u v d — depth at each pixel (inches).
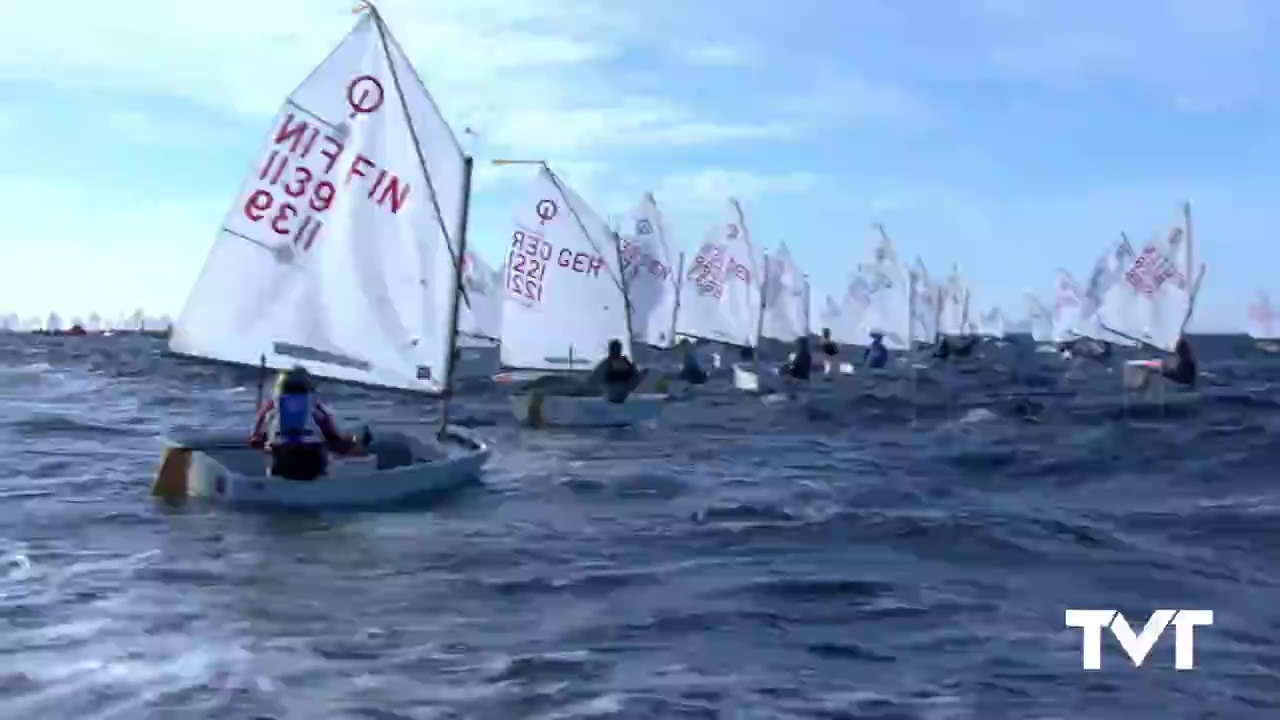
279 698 349.4
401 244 793.6
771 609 462.0
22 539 587.5
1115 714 344.8
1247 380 2343.8
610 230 1430.9
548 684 365.4
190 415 1440.7
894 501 751.1
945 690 364.8
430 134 799.7
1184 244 1616.6
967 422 1326.3
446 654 395.9
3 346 4680.1
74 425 1284.4
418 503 712.4
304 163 771.4
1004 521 668.7
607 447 1064.2
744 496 765.3
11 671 372.5
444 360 804.0
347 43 776.3
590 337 1429.6
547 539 603.5
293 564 535.8
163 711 337.4
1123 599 485.1
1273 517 693.3
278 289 773.3
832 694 359.3
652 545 592.4
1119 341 1734.7
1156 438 1153.4
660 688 362.9
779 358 2554.1
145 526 623.8
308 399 675.4
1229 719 341.1
